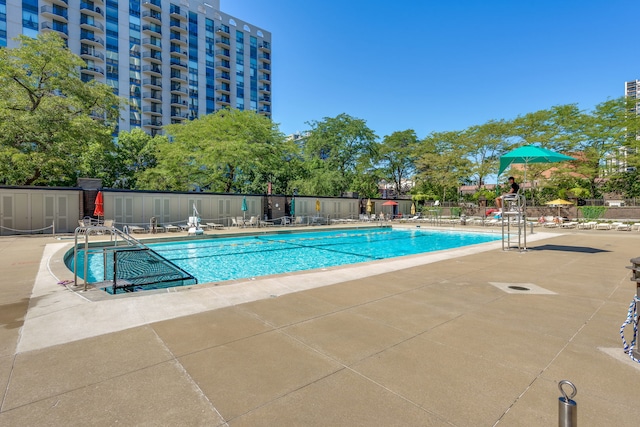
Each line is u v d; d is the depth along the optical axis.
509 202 12.52
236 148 28.17
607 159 34.78
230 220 25.17
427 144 46.41
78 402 2.49
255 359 3.21
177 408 2.41
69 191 18.59
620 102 32.78
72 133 21.47
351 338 3.72
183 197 22.84
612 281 6.64
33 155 19.50
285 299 5.34
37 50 20.95
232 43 70.50
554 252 10.80
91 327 4.07
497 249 11.56
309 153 45.09
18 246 12.26
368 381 2.79
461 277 7.02
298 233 22.38
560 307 4.89
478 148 41.22
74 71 23.22
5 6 43.94
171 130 33.47
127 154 35.88
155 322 4.26
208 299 5.33
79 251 12.55
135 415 2.33
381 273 7.43
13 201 17.16
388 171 51.97
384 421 2.26
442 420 2.26
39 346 3.51
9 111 19.36
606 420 2.23
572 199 34.25
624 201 32.31
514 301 5.22
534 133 36.91
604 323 4.19
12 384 2.74
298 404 2.46
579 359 3.17
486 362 3.12
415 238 21.27
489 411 2.36
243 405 2.45
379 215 36.44
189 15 63.28
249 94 73.62
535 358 3.20
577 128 34.00
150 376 2.88
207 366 3.06
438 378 2.83
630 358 3.18
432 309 4.80
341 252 15.74
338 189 40.16
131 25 55.44
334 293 5.71
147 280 7.39
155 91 58.53
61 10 48.75
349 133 43.28
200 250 15.64
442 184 44.09
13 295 5.57
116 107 25.70
